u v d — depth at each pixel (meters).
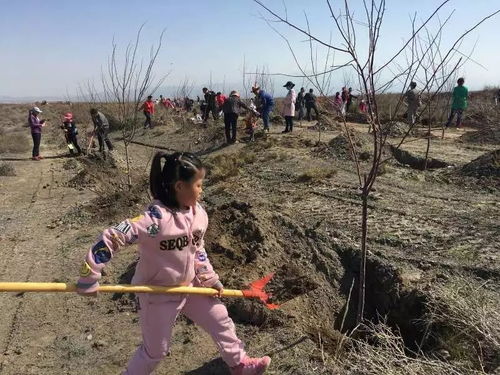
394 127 13.98
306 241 5.29
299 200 7.40
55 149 19.97
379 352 3.44
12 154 18.55
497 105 15.80
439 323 3.87
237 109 15.18
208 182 9.74
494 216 6.17
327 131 16.70
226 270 4.82
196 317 3.15
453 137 14.58
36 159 16.88
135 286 2.82
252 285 3.47
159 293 2.89
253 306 4.21
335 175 8.91
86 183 11.53
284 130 16.95
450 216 6.22
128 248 6.14
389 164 9.81
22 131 31.03
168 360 3.81
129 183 9.19
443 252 5.06
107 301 4.95
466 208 6.59
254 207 5.92
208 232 5.45
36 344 4.23
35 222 8.39
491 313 3.65
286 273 4.64
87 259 2.65
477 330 3.47
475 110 18.53
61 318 4.70
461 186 7.84
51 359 3.98
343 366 3.45
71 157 17.16
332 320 4.32
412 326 4.18
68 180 12.37
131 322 4.50
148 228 2.74
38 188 11.72
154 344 2.94
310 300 4.43
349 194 7.53
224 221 5.66
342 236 5.50
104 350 4.07
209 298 3.14
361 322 4.04
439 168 9.55
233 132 15.40
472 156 10.61
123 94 9.50
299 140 13.12
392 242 5.34
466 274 4.57
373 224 5.98
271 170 9.92
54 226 7.92
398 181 8.29
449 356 3.48
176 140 18.36
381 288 4.61
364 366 3.35
